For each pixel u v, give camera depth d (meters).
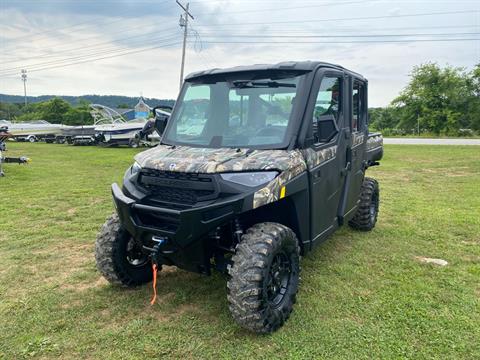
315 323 3.38
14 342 3.13
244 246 3.12
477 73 44.72
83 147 25.17
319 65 3.86
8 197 8.62
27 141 32.03
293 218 3.54
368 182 6.00
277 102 3.66
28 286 4.15
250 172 3.12
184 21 31.45
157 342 3.13
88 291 4.03
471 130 45.16
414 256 4.99
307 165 3.52
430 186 10.05
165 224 3.25
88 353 3.01
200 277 4.34
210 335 3.23
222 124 3.83
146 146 24.14
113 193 3.52
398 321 3.42
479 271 4.46
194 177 3.14
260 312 3.05
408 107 48.22
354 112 5.00
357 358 2.92
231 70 3.96
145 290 4.04
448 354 2.96
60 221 6.70
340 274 4.41
